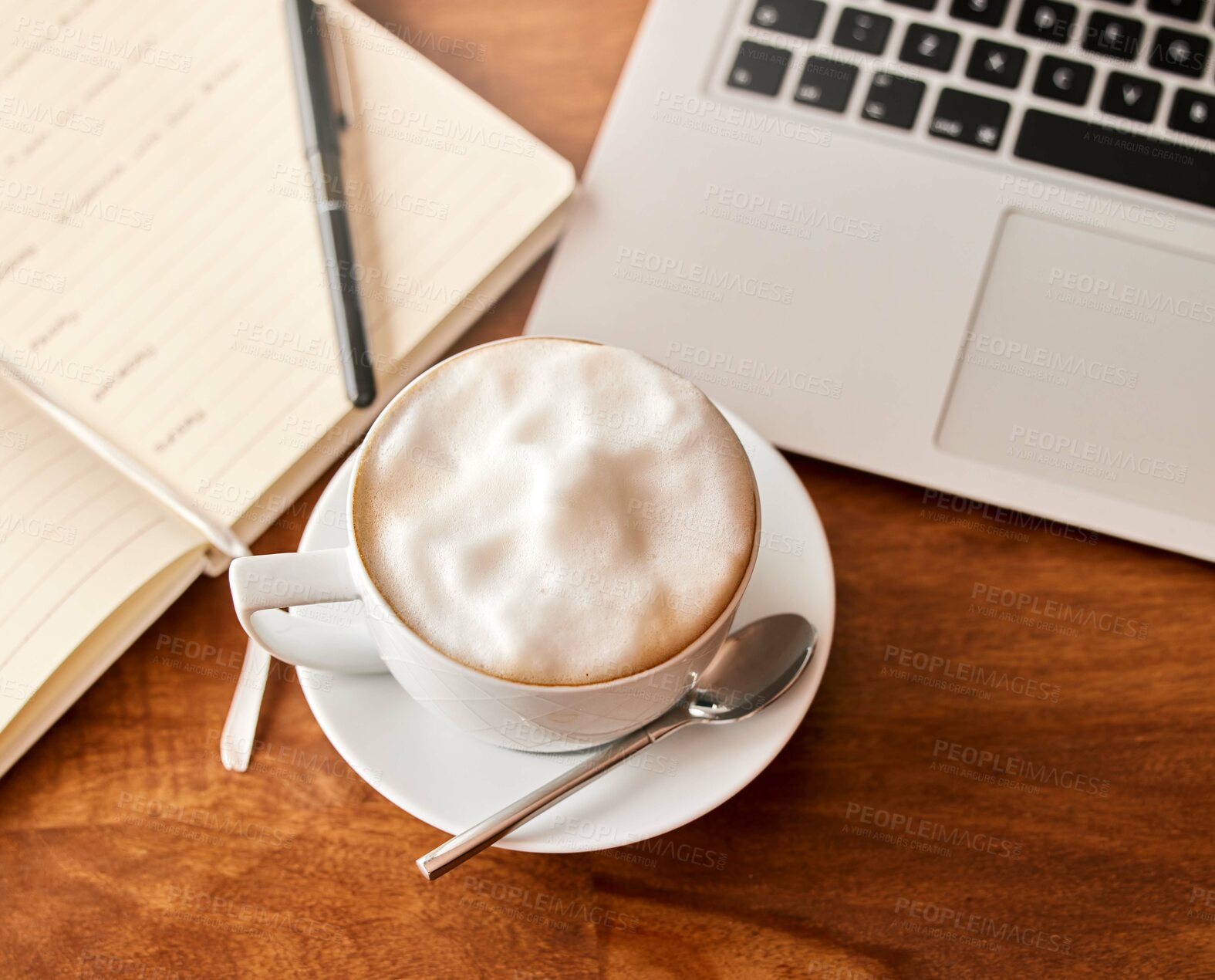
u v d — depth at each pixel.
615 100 0.58
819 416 0.52
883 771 0.47
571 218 0.56
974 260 0.55
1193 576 0.51
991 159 0.57
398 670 0.38
